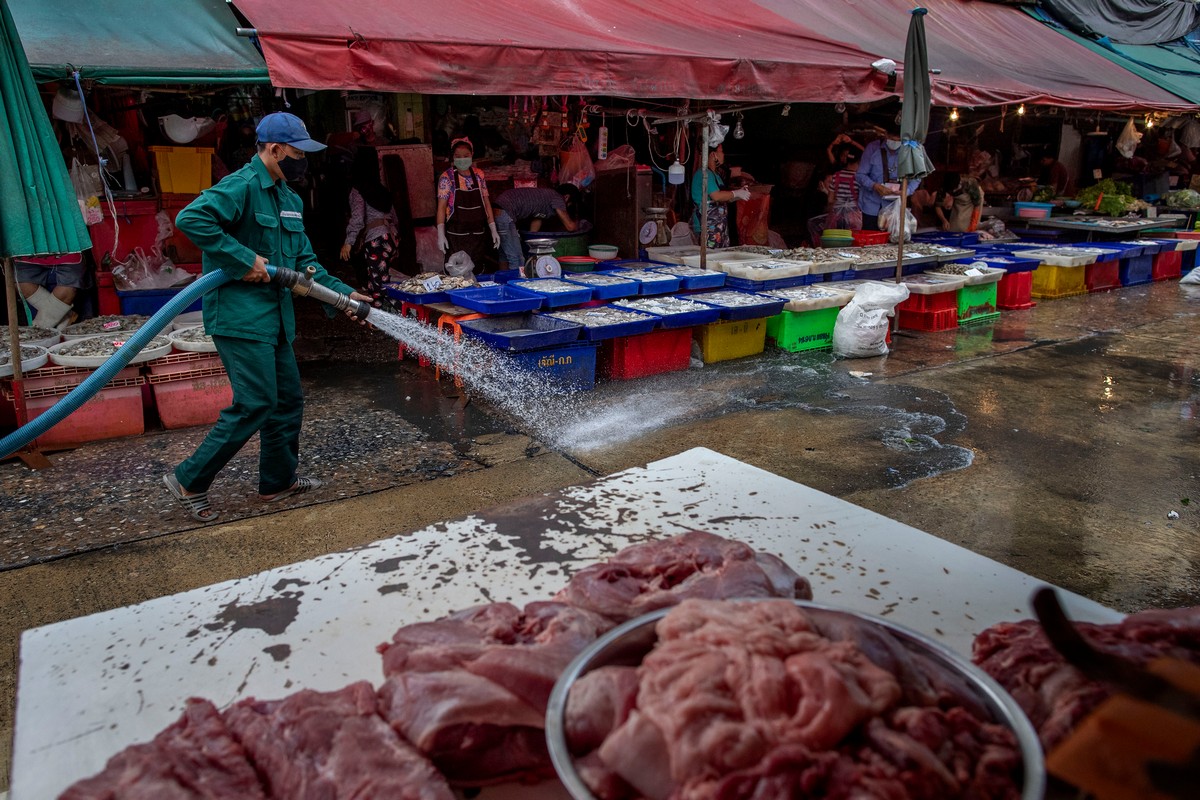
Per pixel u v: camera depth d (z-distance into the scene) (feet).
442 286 22.21
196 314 20.17
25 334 17.90
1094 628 4.66
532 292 21.12
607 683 3.78
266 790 4.10
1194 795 2.85
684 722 3.34
